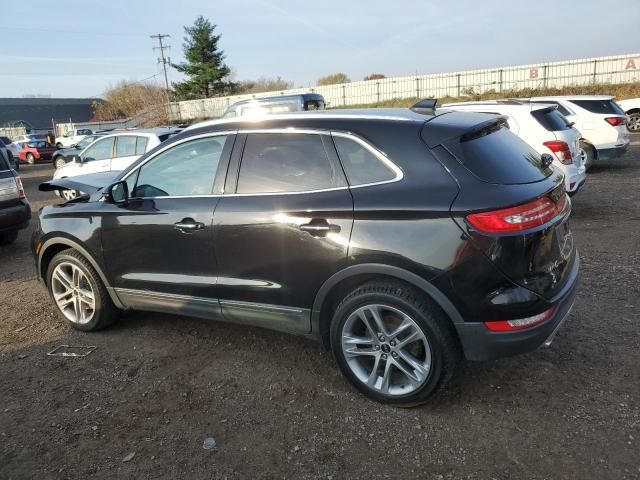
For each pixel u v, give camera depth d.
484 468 2.54
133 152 10.14
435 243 2.72
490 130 3.15
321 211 3.02
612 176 10.48
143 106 60.69
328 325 3.27
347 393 3.26
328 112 3.35
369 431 2.88
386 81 35.28
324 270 3.05
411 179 2.85
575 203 8.19
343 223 2.95
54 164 20.50
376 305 2.95
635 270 5.00
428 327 2.82
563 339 3.74
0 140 21.78
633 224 6.71
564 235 3.08
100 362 3.82
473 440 2.75
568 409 2.95
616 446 2.62
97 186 5.73
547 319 2.79
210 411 3.15
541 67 30.05
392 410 3.06
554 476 2.46
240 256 3.36
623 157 12.97
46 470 2.69
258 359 3.75
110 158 10.44
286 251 3.17
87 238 4.06
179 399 3.29
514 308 2.69
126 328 4.39
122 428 3.02
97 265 4.09
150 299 3.91
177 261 3.67
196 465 2.69
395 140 2.95
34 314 4.81
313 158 3.17
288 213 3.13
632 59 27.61
